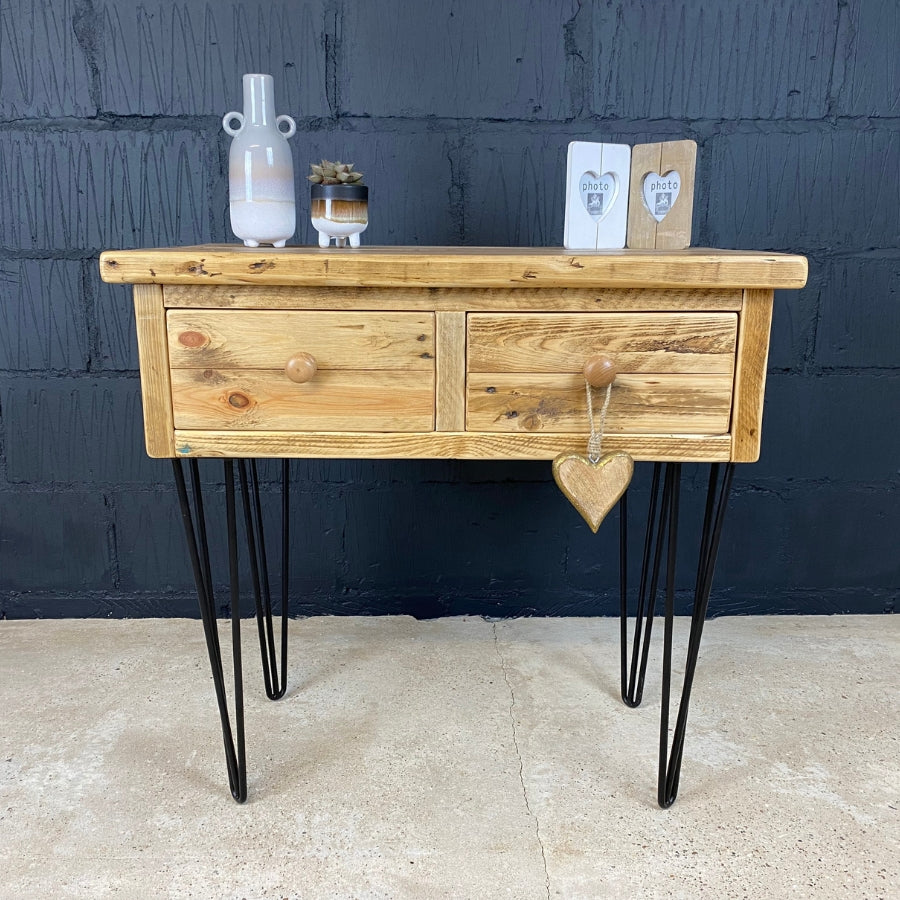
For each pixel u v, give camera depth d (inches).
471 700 49.2
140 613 61.1
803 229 56.2
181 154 54.2
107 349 56.8
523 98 54.1
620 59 53.6
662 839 37.1
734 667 53.5
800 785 41.1
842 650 56.1
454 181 55.1
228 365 34.6
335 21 52.5
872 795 40.3
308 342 34.4
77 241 55.1
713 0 52.7
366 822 38.2
